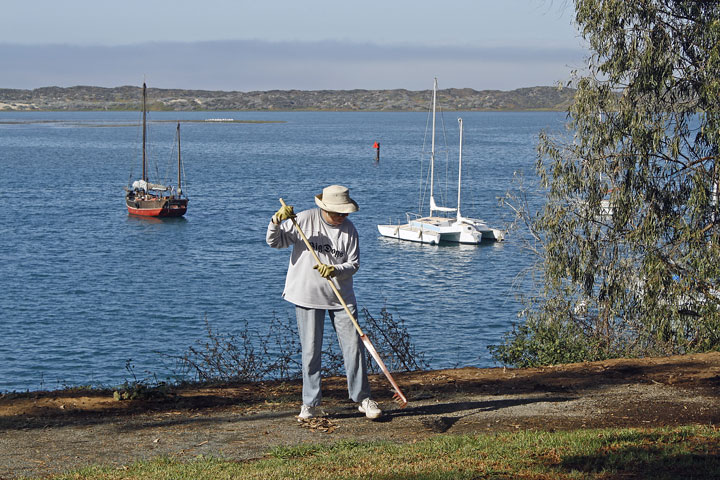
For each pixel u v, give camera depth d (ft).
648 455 19.19
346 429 22.88
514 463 19.04
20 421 23.48
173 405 25.54
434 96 207.72
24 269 139.54
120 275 136.05
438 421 23.59
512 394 26.91
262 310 109.91
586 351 44.91
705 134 55.36
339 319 23.29
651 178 57.31
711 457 18.93
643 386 27.68
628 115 56.54
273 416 24.25
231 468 19.04
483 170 348.59
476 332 99.04
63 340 94.12
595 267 58.49
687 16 56.49
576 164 59.62
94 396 26.53
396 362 39.14
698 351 52.16
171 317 106.42
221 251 161.99
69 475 18.67
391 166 385.70
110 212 220.84
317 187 291.99
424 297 122.62
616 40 57.41
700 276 54.70
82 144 574.56
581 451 19.74
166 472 18.76
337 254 22.77
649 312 54.80
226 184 301.63
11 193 259.19
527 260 158.20
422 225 182.91
